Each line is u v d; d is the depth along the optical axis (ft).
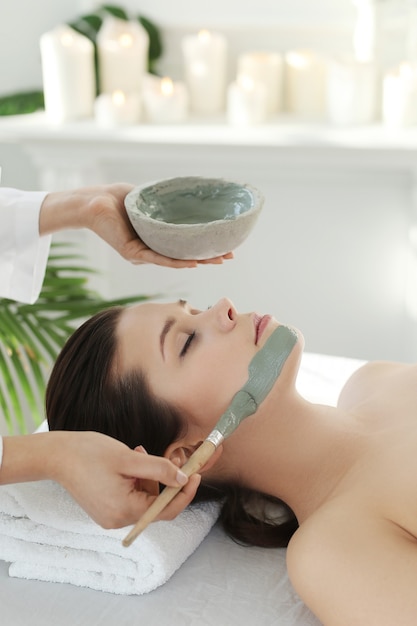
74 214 4.99
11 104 8.00
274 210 8.14
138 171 8.10
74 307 6.51
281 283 8.42
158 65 8.14
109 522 3.79
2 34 8.00
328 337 8.58
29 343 6.24
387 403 4.82
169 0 7.83
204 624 4.10
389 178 7.89
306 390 5.82
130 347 4.58
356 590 3.77
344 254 8.23
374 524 4.02
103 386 4.60
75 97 7.70
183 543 4.42
